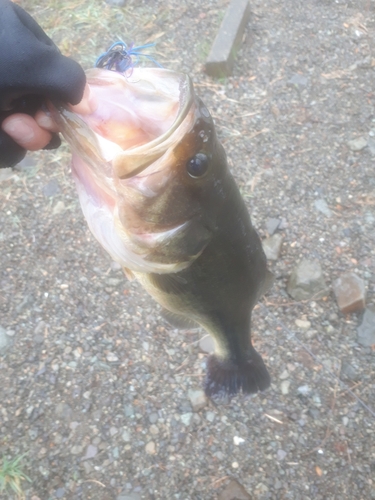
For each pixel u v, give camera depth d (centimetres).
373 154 92
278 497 65
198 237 36
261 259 44
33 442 69
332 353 75
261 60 105
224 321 47
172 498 65
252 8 114
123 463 68
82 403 72
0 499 65
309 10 113
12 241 85
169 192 34
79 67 31
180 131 32
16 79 29
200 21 111
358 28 109
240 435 69
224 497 65
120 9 113
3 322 78
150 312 78
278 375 73
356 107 98
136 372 74
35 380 74
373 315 77
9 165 35
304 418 70
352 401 71
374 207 87
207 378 61
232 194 37
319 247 83
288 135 95
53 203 89
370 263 81
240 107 99
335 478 66
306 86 101
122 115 35
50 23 110
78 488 66
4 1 30
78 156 33
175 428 70
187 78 34
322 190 89
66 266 83
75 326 78
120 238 36
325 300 79
